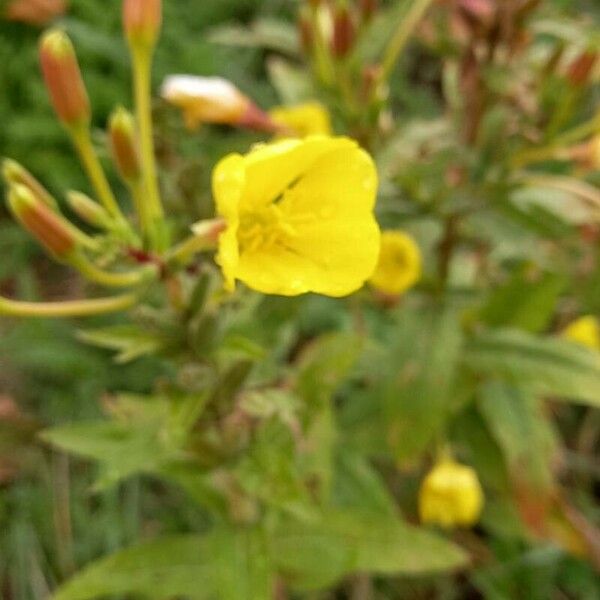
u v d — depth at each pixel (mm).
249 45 555
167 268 234
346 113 323
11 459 441
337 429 403
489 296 391
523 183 345
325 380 299
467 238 385
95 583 330
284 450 289
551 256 357
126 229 232
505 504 426
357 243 223
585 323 416
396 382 366
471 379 380
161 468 302
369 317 472
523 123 340
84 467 443
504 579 422
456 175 356
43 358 450
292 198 227
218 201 203
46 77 229
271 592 317
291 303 321
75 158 499
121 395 311
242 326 278
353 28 310
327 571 346
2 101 504
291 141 210
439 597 429
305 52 333
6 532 426
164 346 253
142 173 230
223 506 323
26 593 411
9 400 452
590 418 474
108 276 232
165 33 526
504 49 337
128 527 425
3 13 509
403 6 335
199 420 278
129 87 517
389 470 457
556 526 393
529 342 373
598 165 341
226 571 306
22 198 218
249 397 279
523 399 388
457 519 385
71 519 428
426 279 381
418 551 346
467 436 414
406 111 563
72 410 453
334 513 351
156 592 335
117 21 521
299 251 226
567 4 510
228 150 353
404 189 355
